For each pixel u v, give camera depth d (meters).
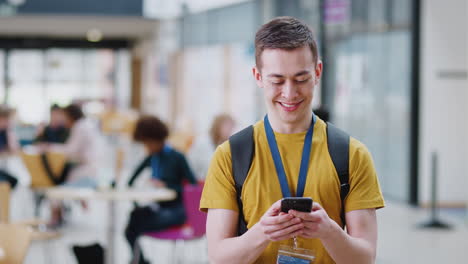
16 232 3.14
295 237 1.73
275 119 1.76
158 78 18.41
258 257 1.76
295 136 1.77
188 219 4.91
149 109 20.16
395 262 5.93
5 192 4.89
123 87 22.92
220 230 1.76
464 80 8.87
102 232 7.45
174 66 17.52
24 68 22.28
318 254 1.74
